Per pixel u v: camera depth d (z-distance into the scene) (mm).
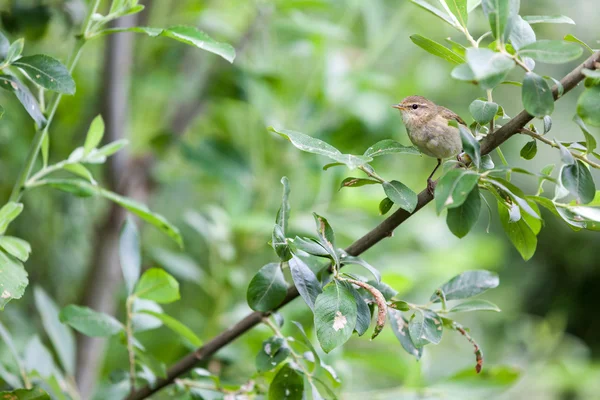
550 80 4145
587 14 11805
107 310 8562
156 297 5258
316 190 9766
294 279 4035
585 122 3824
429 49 4434
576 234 13828
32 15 7273
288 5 9344
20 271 4344
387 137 9992
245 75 9406
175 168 10336
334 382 4883
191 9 9766
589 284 13945
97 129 5219
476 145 3941
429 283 10797
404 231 10906
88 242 9625
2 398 4676
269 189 9750
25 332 8531
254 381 5297
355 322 3873
